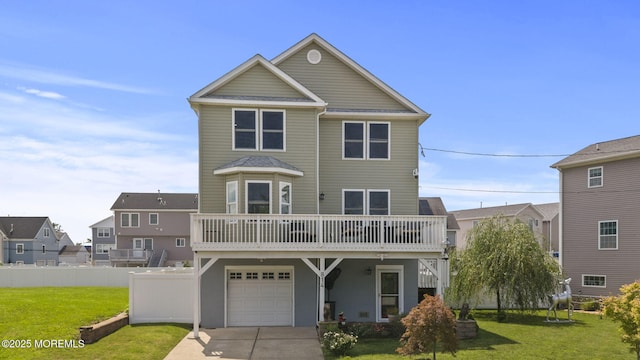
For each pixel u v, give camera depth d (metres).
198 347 12.12
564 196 23.45
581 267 22.39
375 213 16.72
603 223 21.56
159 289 14.80
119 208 43.19
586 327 15.04
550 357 10.88
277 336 13.46
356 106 17.22
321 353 11.55
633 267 20.23
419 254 14.07
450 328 9.71
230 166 14.91
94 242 50.44
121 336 12.29
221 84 15.62
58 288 20.86
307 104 15.66
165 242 43.78
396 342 12.59
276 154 15.69
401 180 16.91
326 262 15.59
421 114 16.84
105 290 19.97
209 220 13.57
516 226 17.64
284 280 15.41
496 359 10.64
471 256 17.78
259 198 14.98
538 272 16.64
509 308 17.80
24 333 11.12
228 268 15.12
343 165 16.75
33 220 54.94
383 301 15.98
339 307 15.79
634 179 20.38
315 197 15.71
